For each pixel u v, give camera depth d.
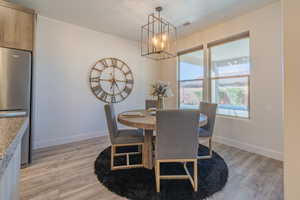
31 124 2.36
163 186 1.79
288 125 1.13
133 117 2.26
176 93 4.44
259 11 2.70
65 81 3.33
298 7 1.07
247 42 2.96
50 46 3.12
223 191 1.71
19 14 2.29
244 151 2.86
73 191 1.70
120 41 4.15
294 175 1.10
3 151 0.56
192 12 2.85
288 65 1.12
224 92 3.35
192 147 1.70
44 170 2.15
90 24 3.39
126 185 1.80
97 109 3.82
